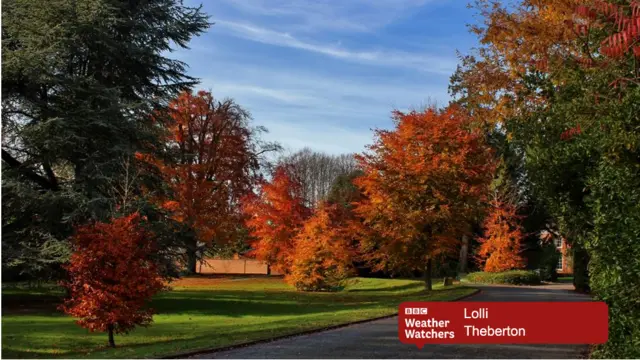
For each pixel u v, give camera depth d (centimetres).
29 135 1844
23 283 2050
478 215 2525
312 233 2995
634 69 684
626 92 688
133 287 1239
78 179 1944
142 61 2172
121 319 1217
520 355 929
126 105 1988
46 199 1831
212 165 3950
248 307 2106
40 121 1900
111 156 1986
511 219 3922
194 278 4072
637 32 523
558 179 973
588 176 841
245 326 1417
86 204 1811
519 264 3853
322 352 955
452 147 2395
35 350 1162
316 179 6488
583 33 857
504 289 2905
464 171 2356
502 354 939
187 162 3509
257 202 3528
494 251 3862
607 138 683
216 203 3888
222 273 4744
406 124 2425
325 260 2934
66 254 1773
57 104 2003
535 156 1011
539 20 1504
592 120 752
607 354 727
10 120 1922
